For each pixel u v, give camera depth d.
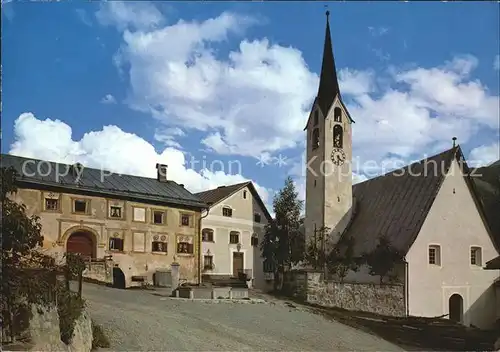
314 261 42.44
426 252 37.47
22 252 12.73
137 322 20.61
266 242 44.78
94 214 38.47
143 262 40.34
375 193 45.50
